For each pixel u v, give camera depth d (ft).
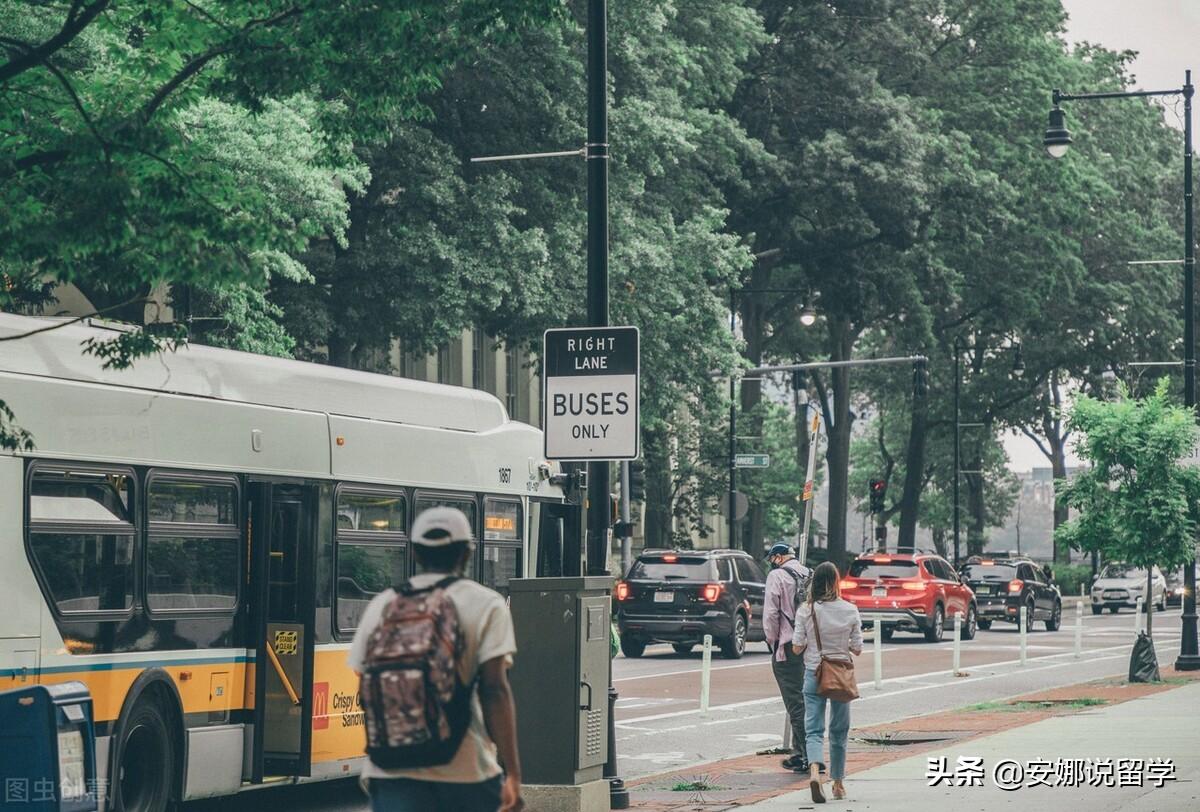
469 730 26.32
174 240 43.39
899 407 338.75
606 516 55.06
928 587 167.53
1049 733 75.77
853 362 175.94
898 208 210.59
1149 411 113.29
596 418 54.95
